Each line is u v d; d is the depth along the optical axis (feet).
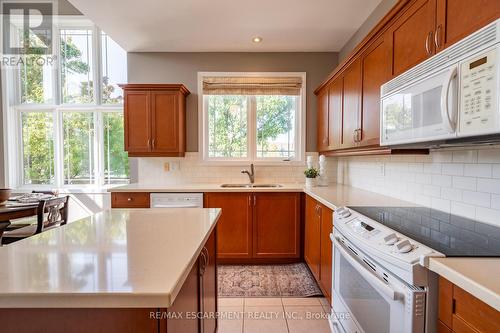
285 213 9.89
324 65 11.51
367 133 6.44
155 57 11.44
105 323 2.32
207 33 9.75
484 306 2.32
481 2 3.13
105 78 13.42
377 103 5.93
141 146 10.46
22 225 10.12
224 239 9.86
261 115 11.89
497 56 2.61
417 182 6.22
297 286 8.32
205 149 11.82
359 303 4.45
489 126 2.71
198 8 8.10
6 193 8.63
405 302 3.06
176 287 2.36
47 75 13.51
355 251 4.47
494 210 4.32
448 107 3.25
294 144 11.96
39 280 2.40
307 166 11.34
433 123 3.65
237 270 9.51
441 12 3.88
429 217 4.86
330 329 6.28
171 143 10.52
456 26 3.59
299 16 8.57
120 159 13.51
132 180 11.76
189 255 3.05
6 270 2.62
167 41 10.44
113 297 2.19
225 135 11.89
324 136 10.23
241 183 11.46
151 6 7.99
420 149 5.65
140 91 10.44
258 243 9.91
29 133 13.60
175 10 8.21
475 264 2.71
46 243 3.50
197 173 11.66
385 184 7.70
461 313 2.58
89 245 3.41
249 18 8.70
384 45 5.61
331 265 6.47
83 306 2.20
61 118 13.44
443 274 2.67
